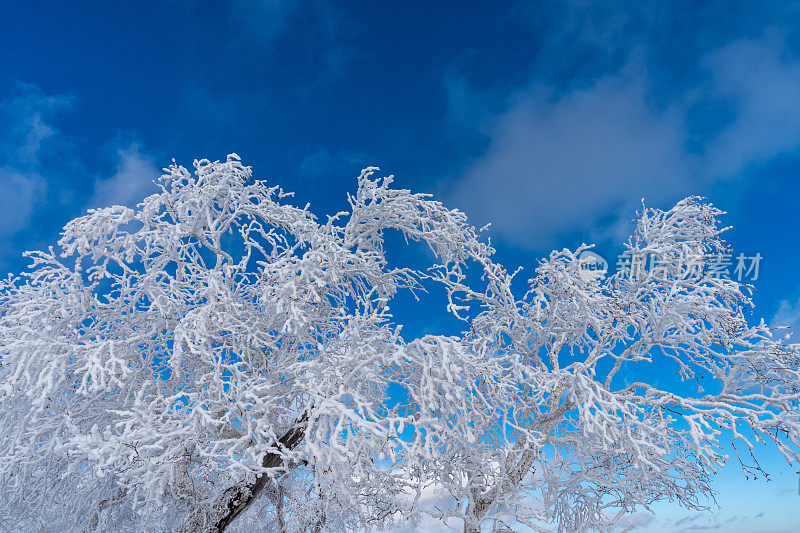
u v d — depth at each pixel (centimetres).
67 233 507
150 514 520
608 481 580
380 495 613
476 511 586
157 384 506
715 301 502
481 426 558
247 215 645
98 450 380
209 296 522
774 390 497
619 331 573
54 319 510
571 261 552
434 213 698
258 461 437
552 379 511
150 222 549
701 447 422
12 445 449
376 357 473
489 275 663
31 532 569
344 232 657
